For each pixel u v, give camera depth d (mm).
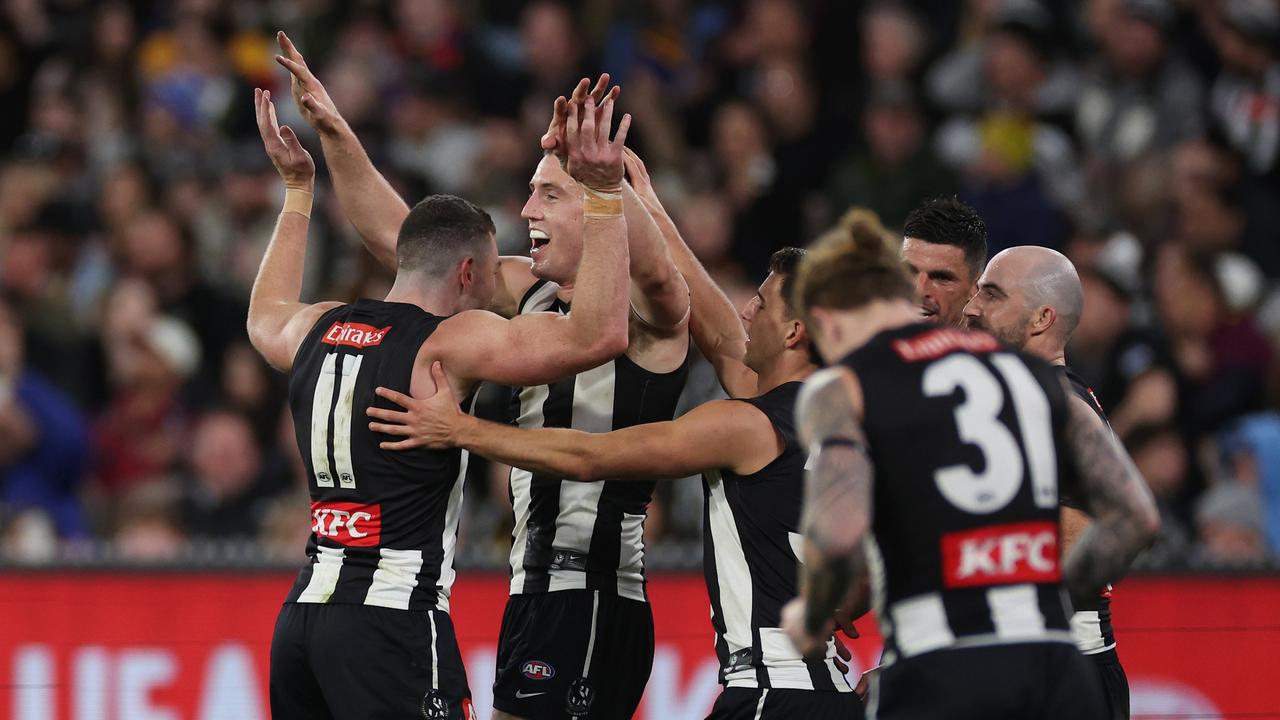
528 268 17562
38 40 41406
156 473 31219
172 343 32625
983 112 35844
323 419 14938
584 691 16469
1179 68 34531
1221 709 21094
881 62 37000
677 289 15969
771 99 36312
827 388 12250
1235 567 21297
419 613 14812
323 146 17312
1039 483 12258
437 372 14727
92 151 38656
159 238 34281
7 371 31500
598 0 39375
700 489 25906
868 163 33875
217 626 21797
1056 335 16047
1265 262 32000
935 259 16203
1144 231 32562
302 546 26828
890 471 12117
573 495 16469
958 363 12422
